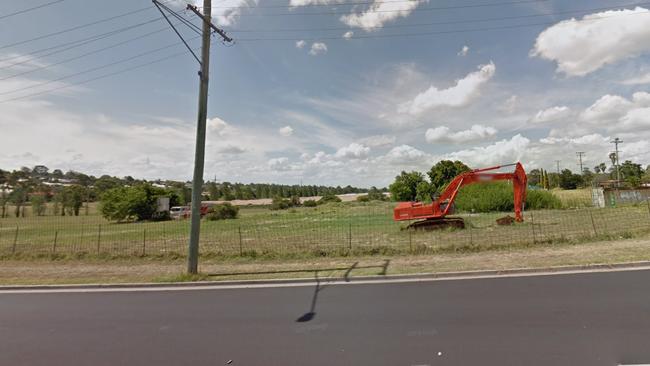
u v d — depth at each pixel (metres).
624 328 4.89
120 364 4.55
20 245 18.78
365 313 6.14
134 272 10.78
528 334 4.85
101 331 5.85
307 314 6.27
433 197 22.00
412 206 19.80
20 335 5.74
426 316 5.80
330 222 28.36
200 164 10.48
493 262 9.56
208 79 10.84
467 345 4.59
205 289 8.72
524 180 19.39
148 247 17.02
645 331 4.77
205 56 10.76
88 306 7.46
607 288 6.84
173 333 5.63
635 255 9.30
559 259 9.41
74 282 9.59
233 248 15.27
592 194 33.03
